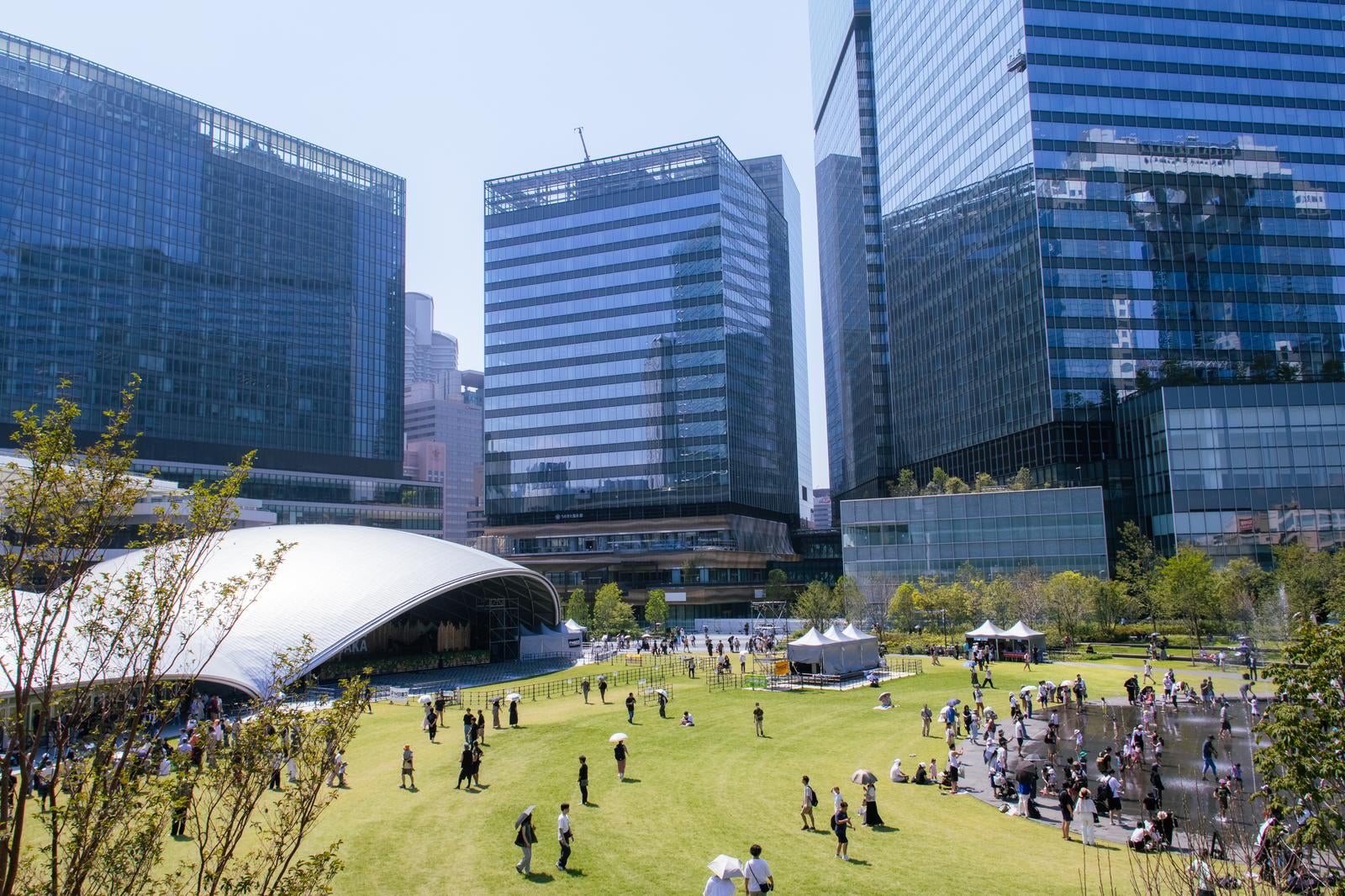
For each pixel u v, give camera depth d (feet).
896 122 506.07
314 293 597.93
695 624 372.79
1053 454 343.26
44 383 453.17
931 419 454.40
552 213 500.33
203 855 41.32
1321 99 378.94
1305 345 360.48
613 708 155.12
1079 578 256.93
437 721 140.87
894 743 122.93
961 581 289.33
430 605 248.73
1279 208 369.91
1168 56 370.32
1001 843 80.23
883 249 591.37
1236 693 161.89
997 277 386.11
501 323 502.79
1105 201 357.61
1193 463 306.76
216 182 548.72
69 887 35.29
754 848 62.85
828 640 194.90
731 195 484.33
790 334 613.93
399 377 655.76
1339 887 43.55
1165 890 65.16
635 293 476.95
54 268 464.65
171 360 512.22
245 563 190.39
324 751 44.01
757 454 495.41
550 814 88.43
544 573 462.19
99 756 37.96
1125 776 105.91
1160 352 350.84
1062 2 365.61
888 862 74.23
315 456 584.81
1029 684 176.96
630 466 465.47
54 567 40.75
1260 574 243.60
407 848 77.51
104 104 497.05
